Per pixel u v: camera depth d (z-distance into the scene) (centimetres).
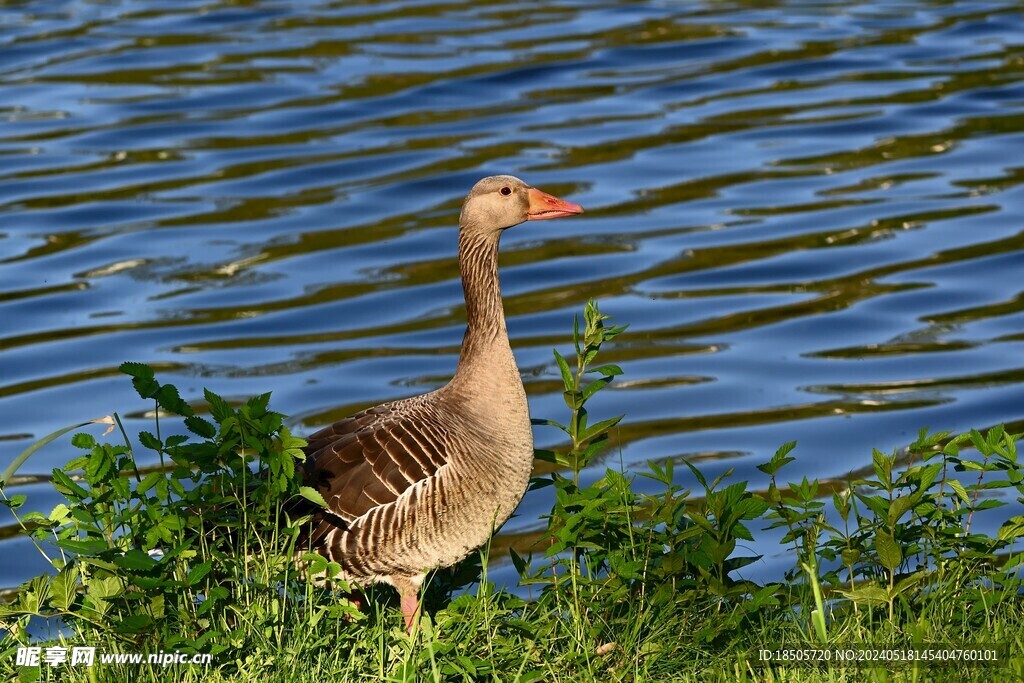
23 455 733
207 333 1744
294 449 729
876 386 1583
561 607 784
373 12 3344
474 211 873
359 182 2216
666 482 806
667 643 752
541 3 3447
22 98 2630
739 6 3428
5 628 764
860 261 1920
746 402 1558
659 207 2128
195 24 3219
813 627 762
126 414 1536
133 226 2056
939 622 761
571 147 2353
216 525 748
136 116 2530
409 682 695
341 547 796
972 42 3023
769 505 779
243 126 2473
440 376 1625
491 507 827
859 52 2958
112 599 725
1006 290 1814
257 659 710
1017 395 1542
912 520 808
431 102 2592
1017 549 1129
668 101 2616
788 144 2389
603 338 848
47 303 1809
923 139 2398
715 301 1817
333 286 1875
